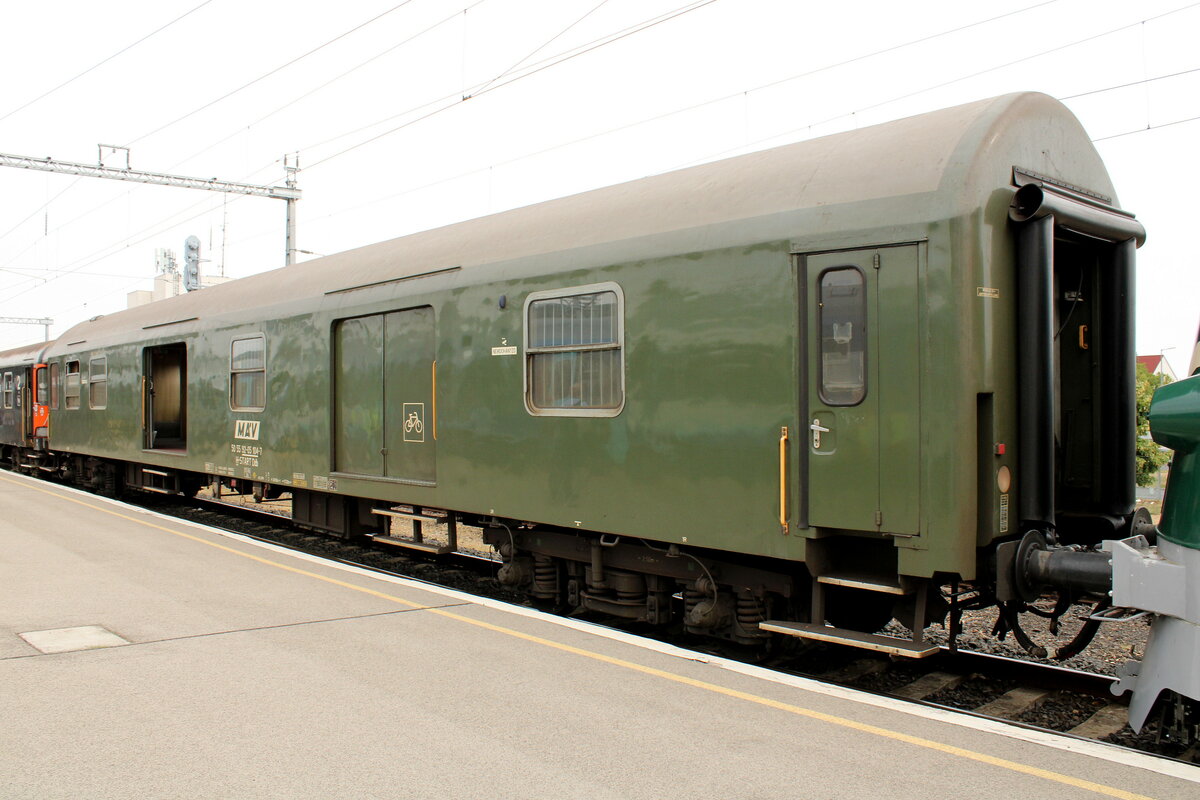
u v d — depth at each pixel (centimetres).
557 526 731
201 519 1395
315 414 988
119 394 1508
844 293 527
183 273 2741
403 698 454
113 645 546
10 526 1045
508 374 737
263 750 387
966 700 558
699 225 600
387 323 893
